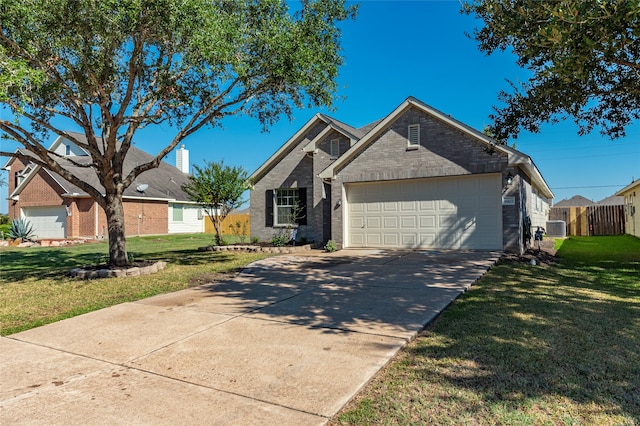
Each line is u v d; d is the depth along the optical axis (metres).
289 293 6.84
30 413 2.90
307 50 8.24
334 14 8.66
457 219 12.02
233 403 3.00
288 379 3.39
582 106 7.35
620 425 2.61
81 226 23.34
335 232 13.73
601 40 5.02
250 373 3.54
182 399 3.08
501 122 8.69
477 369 3.50
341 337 4.43
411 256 11.00
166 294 7.05
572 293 6.47
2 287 7.95
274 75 8.74
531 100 7.39
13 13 6.74
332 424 2.70
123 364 3.83
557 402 2.91
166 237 24.38
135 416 2.84
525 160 10.64
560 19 5.00
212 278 8.52
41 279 8.80
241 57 8.01
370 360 3.75
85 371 3.68
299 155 16.31
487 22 7.75
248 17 8.61
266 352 4.04
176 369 3.67
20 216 24.81
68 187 23.39
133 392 3.22
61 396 3.17
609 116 8.23
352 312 5.47
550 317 5.03
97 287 7.70
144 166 9.82
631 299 6.03
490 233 11.53
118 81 9.48
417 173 12.30
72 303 6.50
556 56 5.38
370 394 3.12
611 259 11.00
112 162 9.55
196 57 7.79
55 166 8.91
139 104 9.70
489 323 4.80
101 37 7.48
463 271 8.43
